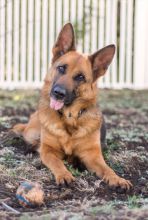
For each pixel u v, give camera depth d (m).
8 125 3.14
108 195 2.21
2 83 4.65
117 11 4.71
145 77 4.81
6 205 2.01
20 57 4.64
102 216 1.89
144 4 4.73
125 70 4.78
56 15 4.62
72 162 2.53
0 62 4.63
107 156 2.61
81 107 2.44
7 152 2.60
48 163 2.38
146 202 2.10
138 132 3.17
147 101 4.34
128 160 2.59
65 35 2.49
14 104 4.00
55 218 1.88
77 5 4.60
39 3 4.59
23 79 4.66
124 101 4.29
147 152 2.76
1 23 4.57
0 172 2.32
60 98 2.37
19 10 4.58
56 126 2.44
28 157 2.58
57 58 2.49
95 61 2.46
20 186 2.09
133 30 4.76
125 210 1.95
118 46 4.75
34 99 4.22
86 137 2.45
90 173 2.41
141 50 4.78
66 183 2.23
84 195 2.19
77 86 2.40
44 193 2.16
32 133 2.69
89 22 4.44
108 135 2.98
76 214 1.91
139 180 2.41
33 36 4.62
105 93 4.59
